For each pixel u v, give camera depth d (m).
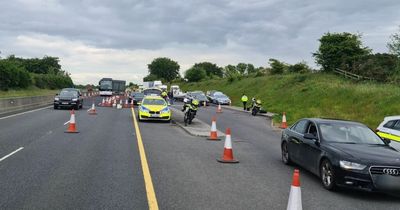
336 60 48.75
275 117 30.72
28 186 8.54
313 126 10.83
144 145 15.05
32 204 7.26
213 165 11.59
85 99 62.12
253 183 9.43
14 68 64.50
